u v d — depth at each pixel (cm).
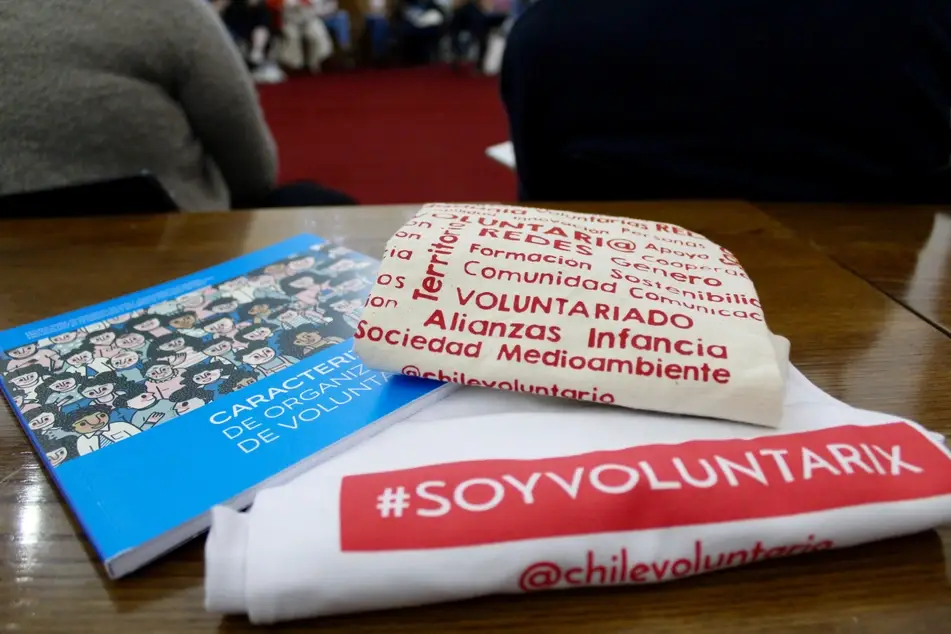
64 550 28
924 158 73
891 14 65
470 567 25
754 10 68
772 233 61
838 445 29
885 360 41
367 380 36
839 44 67
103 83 68
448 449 30
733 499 27
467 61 496
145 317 44
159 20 71
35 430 33
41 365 38
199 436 32
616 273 37
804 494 27
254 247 57
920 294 51
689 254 42
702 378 32
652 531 26
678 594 26
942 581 27
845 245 60
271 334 42
